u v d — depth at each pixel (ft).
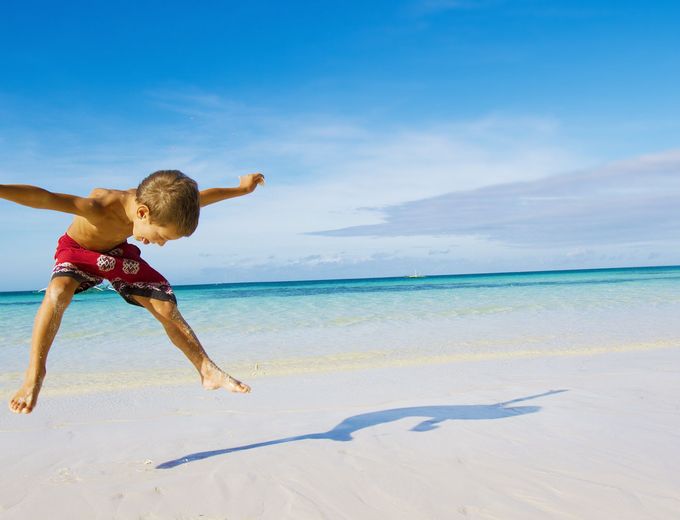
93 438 15.51
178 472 12.59
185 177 9.20
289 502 10.87
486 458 13.11
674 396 18.62
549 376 22.75
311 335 38.68
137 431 16.19
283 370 26.20
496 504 10.57
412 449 13.93
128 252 11.41
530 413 17.03
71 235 11.07
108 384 23.71
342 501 10.88
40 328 10.35
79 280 10.88
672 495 10.74
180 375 25.84
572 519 9.84
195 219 9.27
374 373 24.82
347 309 58.18
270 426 16.48
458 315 50.01
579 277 177.37
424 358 28.81
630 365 24.67
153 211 8.88
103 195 10.32
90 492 11.44
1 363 29.68
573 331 37.99
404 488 11.44
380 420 16.83
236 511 10.52
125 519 10.24
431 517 10.11
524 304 60.44
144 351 33.01
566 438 14.44
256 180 12.37
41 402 20.17
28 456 13.91
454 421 16.42
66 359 30.42
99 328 44.04
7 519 10.23
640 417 16.24
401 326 42.80
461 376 23.54
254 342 35.76
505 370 24.57
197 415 18.03
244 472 12.46
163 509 10.64
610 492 10.93
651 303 58.39
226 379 11.51
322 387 22.03
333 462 13.07
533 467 12.41
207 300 79.25
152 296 11.54
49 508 10.69
